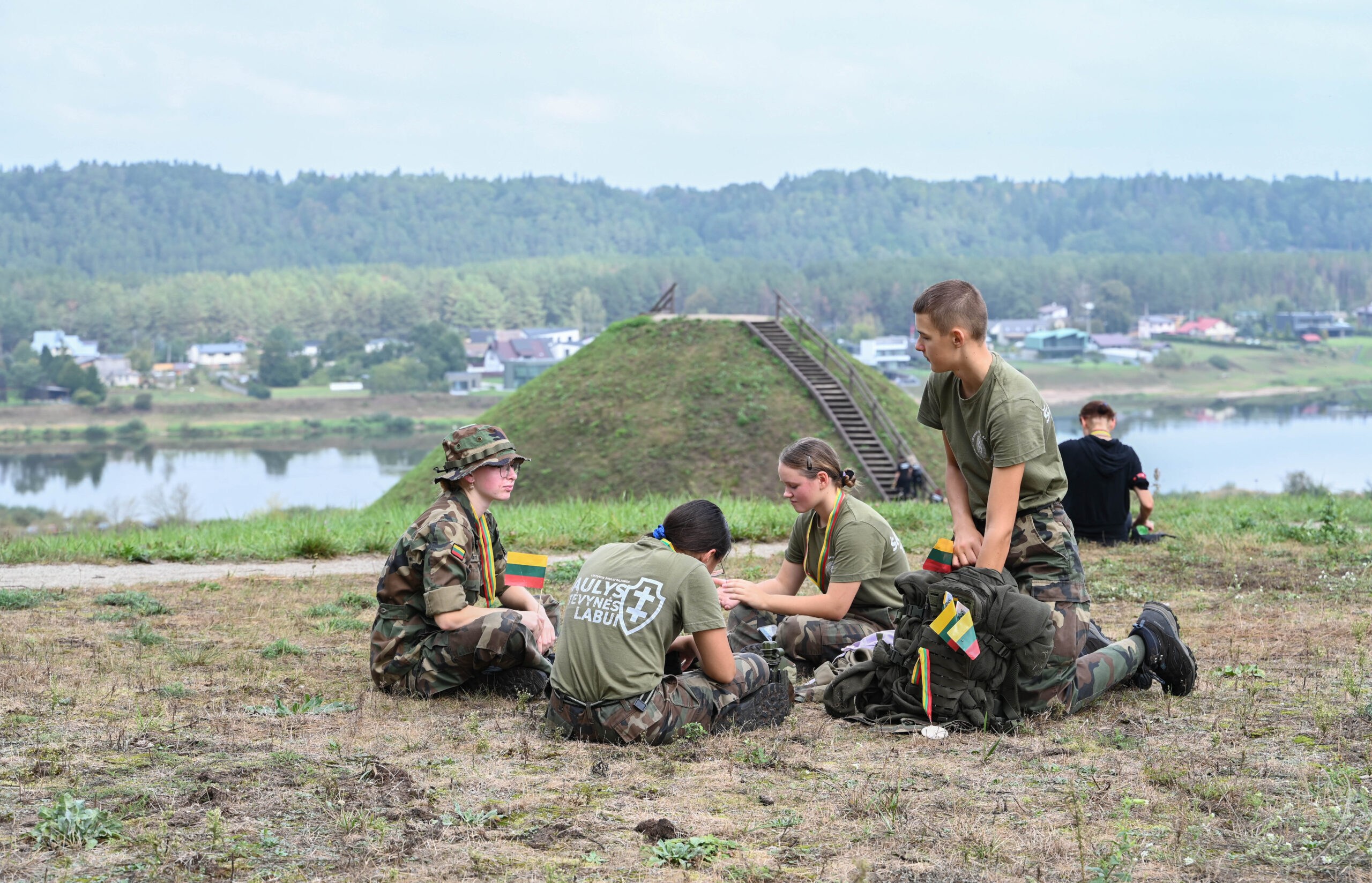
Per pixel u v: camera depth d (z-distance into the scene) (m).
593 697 4.29
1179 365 168.50
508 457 5.21
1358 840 3.09
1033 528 4.61
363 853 3.03
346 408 148.25
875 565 5.55
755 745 4.25
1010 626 4.36
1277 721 4.52
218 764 3.82
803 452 5.59
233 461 106.75
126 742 4.06
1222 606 7.52
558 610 5.74
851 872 2.94
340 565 10.62
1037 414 4.46
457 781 3.71
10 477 94.56
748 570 10.11
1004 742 4.28
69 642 6.20
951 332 4.44
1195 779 3.69
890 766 3.94
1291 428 111.62
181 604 7.93
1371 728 4.34
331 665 5.83
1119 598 8.04
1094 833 3.22
